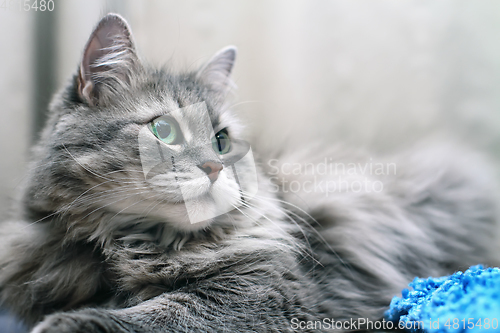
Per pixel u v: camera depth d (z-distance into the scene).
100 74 0.46
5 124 0.56
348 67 0.67
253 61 0.66
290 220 0.49
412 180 0.57
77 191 0.43
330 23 0.67
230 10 0.65
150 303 0.41
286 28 0.66
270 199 0.48
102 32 0.45
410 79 0.67
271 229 0.47
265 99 0.67
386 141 0.66
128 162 0.43
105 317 0.38
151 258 0.44
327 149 0.61
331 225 0.51
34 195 0.44
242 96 0.66
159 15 0.64
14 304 0.45
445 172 0.58
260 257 0.45
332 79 0.67
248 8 0.66
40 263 0.45
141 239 0.44
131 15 0.62
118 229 0.44
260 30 0.66
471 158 0.62
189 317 0.40
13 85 0.56
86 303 0.44
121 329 0.38
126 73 0.47
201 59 0.61
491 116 0.66
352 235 0.51
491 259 0.55
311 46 0.67
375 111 0.67
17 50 0.56
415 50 0.67
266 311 0.42
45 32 0.57
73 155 0.43
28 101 0.56
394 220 0.53
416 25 0.66
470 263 0.54
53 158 0.44
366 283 0.50
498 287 0.38
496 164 0.63
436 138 0.66
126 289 0.44
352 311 0.47
